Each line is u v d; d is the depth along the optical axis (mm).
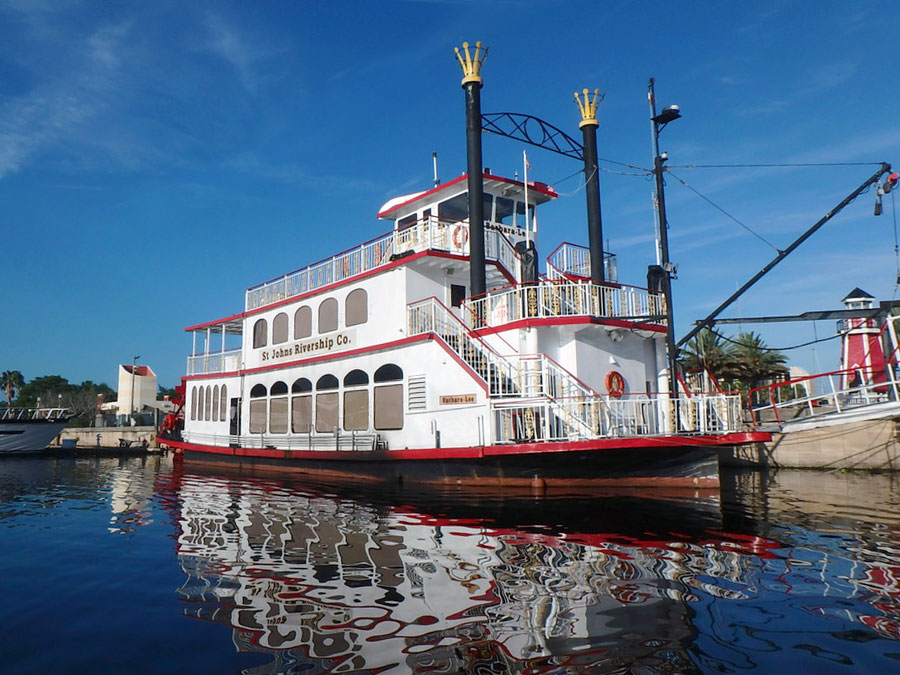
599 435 12898
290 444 19859
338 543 8430
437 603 5664
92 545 8539
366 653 4520
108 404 64625
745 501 12719
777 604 5551
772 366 30422
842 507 11773
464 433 14258
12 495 14930
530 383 14328
